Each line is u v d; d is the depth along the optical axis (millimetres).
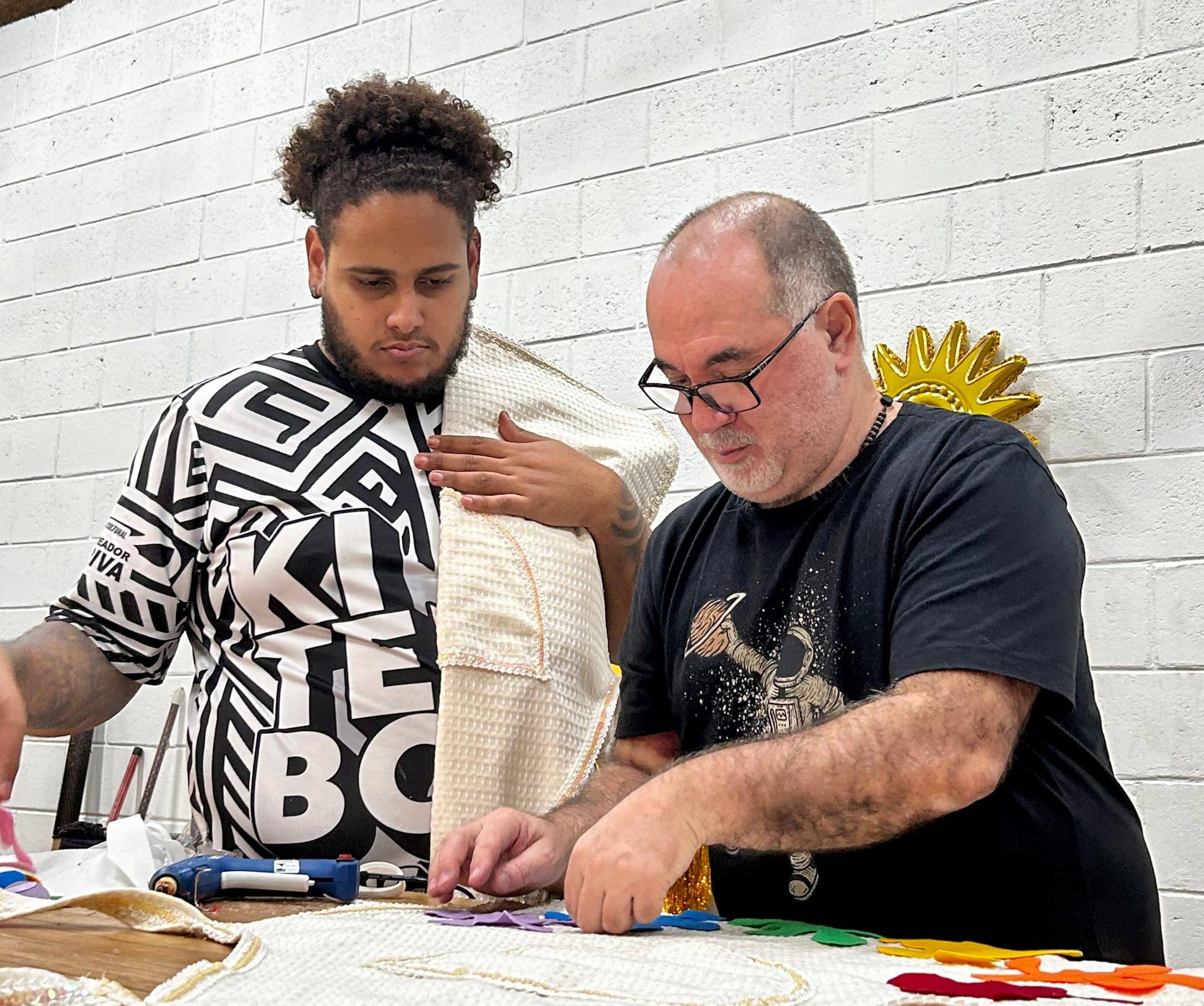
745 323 1041
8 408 3172
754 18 2357
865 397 1122
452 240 1310
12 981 661
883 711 909
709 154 2367
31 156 3254
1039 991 678
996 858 991
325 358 1381
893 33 2215
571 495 1357
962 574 958
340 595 1270
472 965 736
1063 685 933
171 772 2764
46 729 1254
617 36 2496
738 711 1112
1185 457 1903
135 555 1289
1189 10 1985
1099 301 1991
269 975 704
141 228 3057
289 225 2844
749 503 1159
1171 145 1973
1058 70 2068
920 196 2154
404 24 2758
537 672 1265
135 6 3158
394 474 1331
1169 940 1833
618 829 891
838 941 882
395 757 1237
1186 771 1851
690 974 721
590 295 2455
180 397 1342
